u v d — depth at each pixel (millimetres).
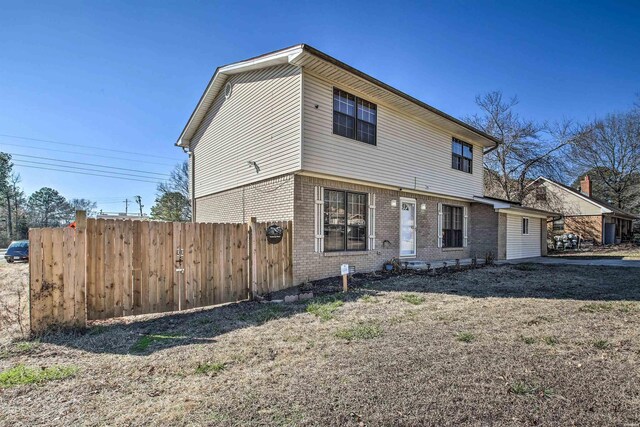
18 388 3098
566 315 5547
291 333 4699
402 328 4879
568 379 3156
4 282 9930
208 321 5383
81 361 3764
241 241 7121
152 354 3951
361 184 10602
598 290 7793
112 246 5461
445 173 13656
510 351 3896
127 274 5586
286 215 9008
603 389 2961
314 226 9250
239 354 3898
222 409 2680
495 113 26156
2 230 45531
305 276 8883
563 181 29422
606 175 33906
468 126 13531
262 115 10008
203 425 2459
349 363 3578
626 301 6590
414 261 12023
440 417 2523
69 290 4910
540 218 19203
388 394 2879
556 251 22422
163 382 3209
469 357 3713
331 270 9617
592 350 3932
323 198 9578
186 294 6227
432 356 3752
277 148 9344
